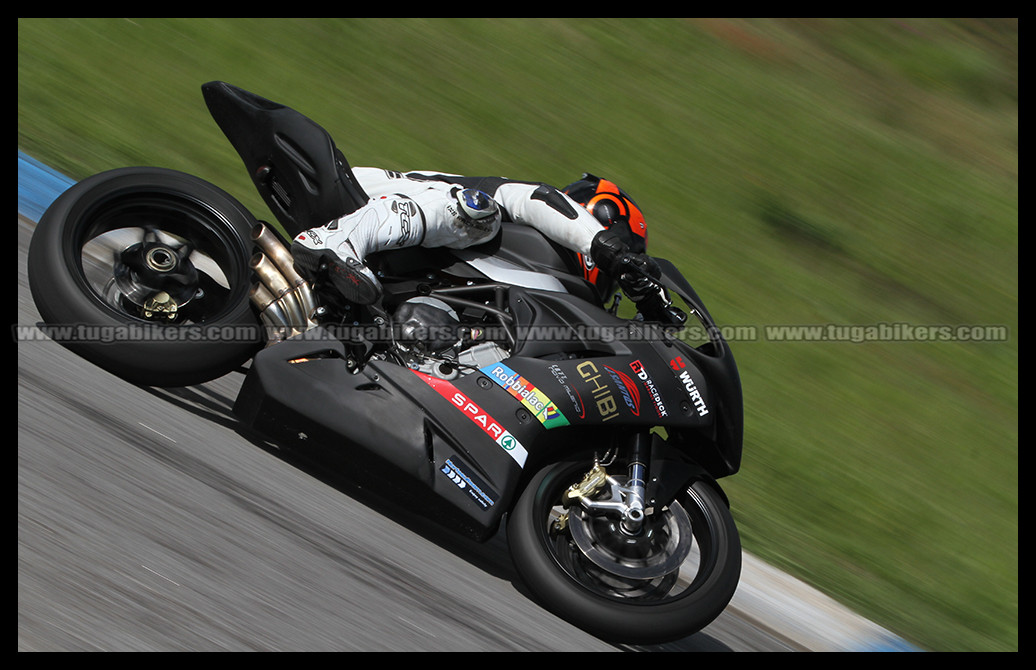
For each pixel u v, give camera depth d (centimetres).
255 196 2788
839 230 3625
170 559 1184
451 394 1430
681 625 1368
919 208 3878
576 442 1505
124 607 1085
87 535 1163
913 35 4916
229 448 1495
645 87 4072
